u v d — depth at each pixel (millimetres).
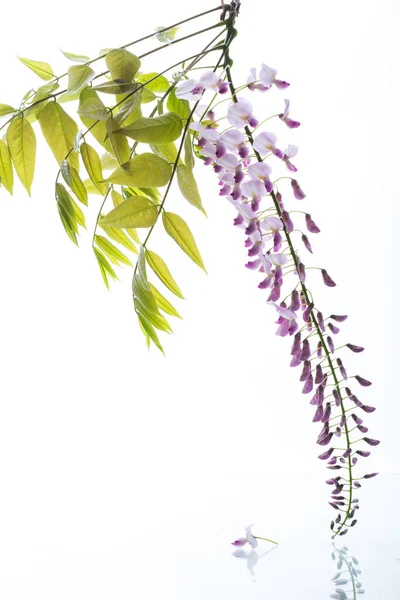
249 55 2814
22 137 1246
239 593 1461
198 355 3006
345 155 2873
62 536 1747
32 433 3033
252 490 1863
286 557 1528
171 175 1169
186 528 1694
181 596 1490
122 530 1731
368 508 1671
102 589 1547
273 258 1275
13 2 2760
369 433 2881
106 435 3039
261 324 2969
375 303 2904
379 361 2916
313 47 2838
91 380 3037
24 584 1584
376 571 1466
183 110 1279
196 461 3023
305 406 2955
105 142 1222
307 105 2852
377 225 2887
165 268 1211
